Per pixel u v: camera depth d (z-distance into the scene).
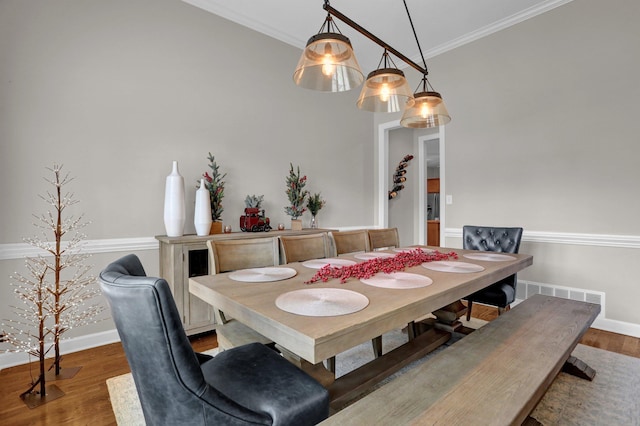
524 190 3.17
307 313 1.05
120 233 2.53
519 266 1.98
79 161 2.36
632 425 1.52
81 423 1.55
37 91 2.20
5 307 2.12
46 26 2.23
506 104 3.28
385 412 0.98
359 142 4.43
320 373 1.53
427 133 5.65
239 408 0.93
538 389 1.09
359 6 2.99
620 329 2.65
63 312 2.29
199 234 2.69
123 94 2.54
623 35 2.61
